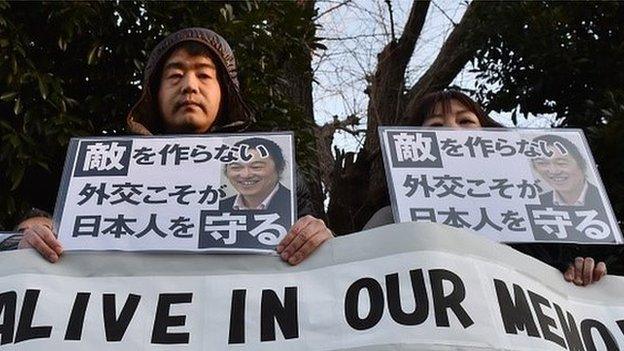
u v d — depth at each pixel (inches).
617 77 229.3
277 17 193.8
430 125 111.4
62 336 75.0
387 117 312.7
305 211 103.3
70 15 155.0
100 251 79.7
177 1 166.9
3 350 74.4
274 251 79.7
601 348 81.6
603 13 230.7
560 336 78.5
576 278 85.8
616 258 166.2
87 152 87.3
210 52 108.6
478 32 272.5
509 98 257.6
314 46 208.4
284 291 77.5
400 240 79.0
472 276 77.4
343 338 74.4
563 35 237.5
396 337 73.4
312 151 187.9
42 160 148.3
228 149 87.1
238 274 78.8
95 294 77.6
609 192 179.5
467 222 85.8
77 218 81.9
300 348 74.3
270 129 176.7
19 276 78.0
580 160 91.8
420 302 75.2
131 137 88.8
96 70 162.9
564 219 87.0
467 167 90.2
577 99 241.9
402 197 87.0
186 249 79.5
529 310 78.3
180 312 76.8
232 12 174.2
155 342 75.2
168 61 107.7
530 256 89.7
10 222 152.5
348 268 78.2
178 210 82.4
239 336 75.4
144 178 85.0
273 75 185.0
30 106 149.5
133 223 81.6
